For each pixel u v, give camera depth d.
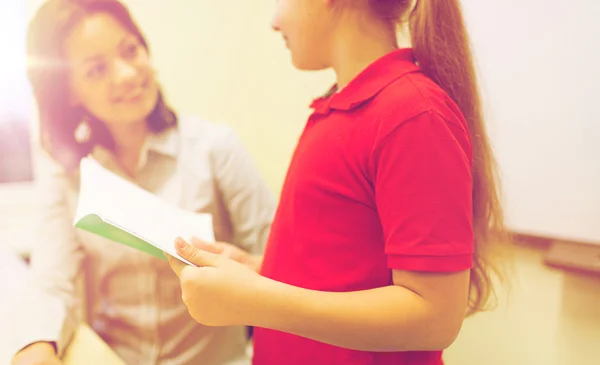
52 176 1.19
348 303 0.54
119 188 0.75
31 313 0.95
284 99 1.55
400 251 0.52
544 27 0.92
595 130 0.89
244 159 1.22
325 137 0.61
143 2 1.51
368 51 0.62
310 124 0.69
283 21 0.66
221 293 0.55
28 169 1.63
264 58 1.58
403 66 0.58
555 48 0.91
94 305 1.20
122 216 0.65
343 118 0.59
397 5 0.62
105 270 1.16
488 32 0.98
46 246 1.14
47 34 1.03
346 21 0.62
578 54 0.89
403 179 0.51
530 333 1.04
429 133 0.51
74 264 1.15
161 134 1.16
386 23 0.63
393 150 0.52
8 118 1.57
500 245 0.81
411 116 0.52
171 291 1.16
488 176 0.67
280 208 0.71
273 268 0.70
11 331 0.89
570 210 0.94
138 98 1.09
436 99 0.53
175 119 1.20
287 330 0.55
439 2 0.60
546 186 0.96
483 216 0.67
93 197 0.66
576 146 0.92
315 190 0.62
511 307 1.05
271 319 0.55
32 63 1.07
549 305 1.00
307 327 0.54
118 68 1.05
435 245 0.50
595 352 0.96
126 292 1.16
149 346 1.18
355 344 0.54
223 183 1.19
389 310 0.52
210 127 1.24
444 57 0.60
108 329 1.20
